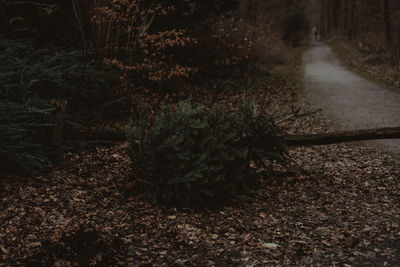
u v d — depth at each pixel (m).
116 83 9.35
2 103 5.99
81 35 10.05
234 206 5.84
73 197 5.50
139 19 10.34
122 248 4.46
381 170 7.42
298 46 46.69
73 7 10.25
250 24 17.23
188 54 13.46
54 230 4.65
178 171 5.58
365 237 4.89
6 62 7.21
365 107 13.34
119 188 5.99
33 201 5.24
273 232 5.06
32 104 6.44
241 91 14.64
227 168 5.92
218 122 5.95
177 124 5.70
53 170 6.27
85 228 4.77
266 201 6.06
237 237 4.91
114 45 9.73
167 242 4.70
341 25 55.56
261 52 19.97
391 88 17.05
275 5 29.09
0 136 5.78
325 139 6.65
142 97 10.97
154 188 5.68
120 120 9.41
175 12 12.01
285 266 4.26
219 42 14.19
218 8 12.91
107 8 8.98
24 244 4.29
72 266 3.99
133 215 5.26
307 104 13.90
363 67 24.47
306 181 6.87
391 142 9.31
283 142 6.38
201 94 13.28
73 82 8.23
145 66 9.94
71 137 6.48
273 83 17.19
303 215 5.58
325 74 22.14
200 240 4.79
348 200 6.09
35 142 6.48
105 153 7.37
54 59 7.72
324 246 4.69
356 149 8.82
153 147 5.62
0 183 5.61
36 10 9.94
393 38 24.36
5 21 9.50
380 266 4.23
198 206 5.70
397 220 5.34
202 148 5.62
